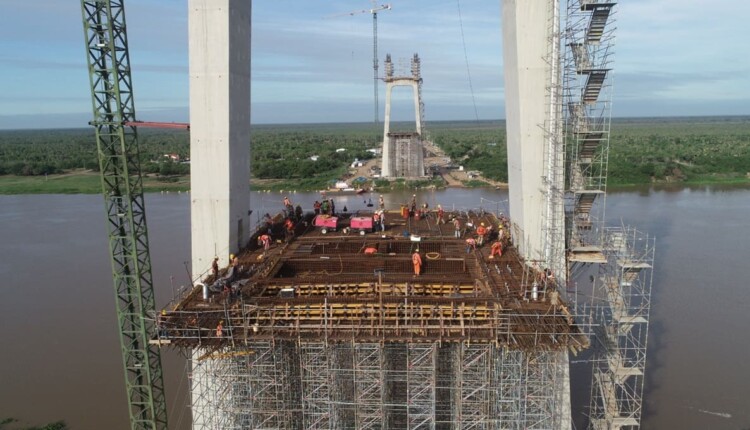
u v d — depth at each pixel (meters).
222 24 33.38
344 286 31.38
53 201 122.44
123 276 37.00
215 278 32.50
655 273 63.09
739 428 36.25
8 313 55.12
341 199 118.00
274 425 29.20
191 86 34.16
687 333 48.31
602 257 34.62
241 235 37.84
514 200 37.31
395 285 31.14
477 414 28.23
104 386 42.12
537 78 33.22
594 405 38.94
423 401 27.69
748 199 109.88
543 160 34.06
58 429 34.75
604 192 33.66
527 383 27.47
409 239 39.75
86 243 82.56
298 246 38.88
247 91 37.75
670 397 39.41
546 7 32.38
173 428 38.34
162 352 47.06
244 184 38.16
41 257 74.81
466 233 42.22
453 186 129.50
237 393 29.22
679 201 108.44
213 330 26.31
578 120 33.81
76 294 60.34
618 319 34.78
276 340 26.98
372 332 25.92
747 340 46.97
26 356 46.47
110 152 35.91
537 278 30.77
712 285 59.28
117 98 34.47
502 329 25.67
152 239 81.75
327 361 26.23
